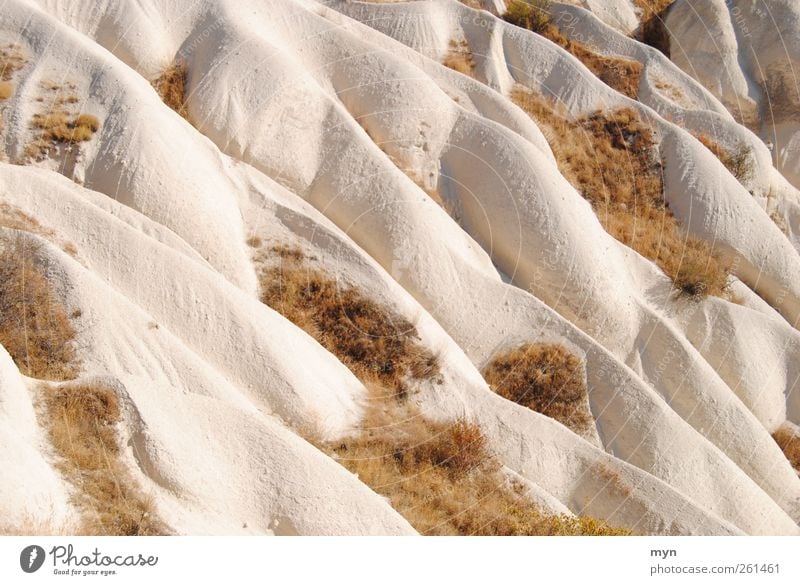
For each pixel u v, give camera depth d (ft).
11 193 47.52
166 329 45.24
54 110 52.42
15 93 52.75
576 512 48.96
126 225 48.01
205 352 46.09
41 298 43.47
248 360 46.21
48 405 39.34
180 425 40.01
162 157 51.39
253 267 51.62
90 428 39.01
